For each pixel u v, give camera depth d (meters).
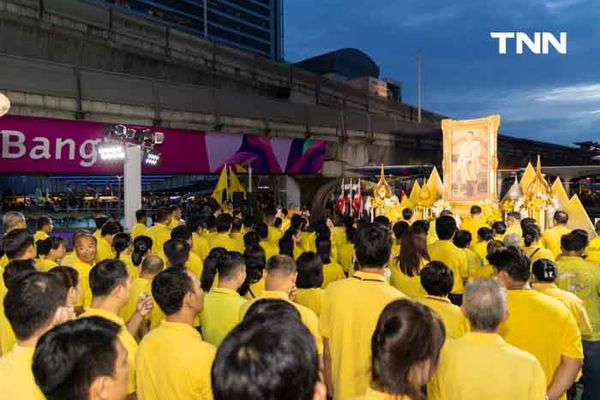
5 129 12.61
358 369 3.31
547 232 8.29
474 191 15.95
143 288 4.71
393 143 26.42
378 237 3.48
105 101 14.34
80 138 14.09
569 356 3.44
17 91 12.52
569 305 4.14
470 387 2.62
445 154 16.50
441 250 6.34
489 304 2.73
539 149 38.28
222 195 15.78
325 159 23.11
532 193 13.05
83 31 15.58
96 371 1.84
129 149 12.09
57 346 1.85
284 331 1.47
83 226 16.09
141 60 17.41
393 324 2.03
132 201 12.13
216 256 4.92
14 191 21.69
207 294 4.30
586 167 22.17
